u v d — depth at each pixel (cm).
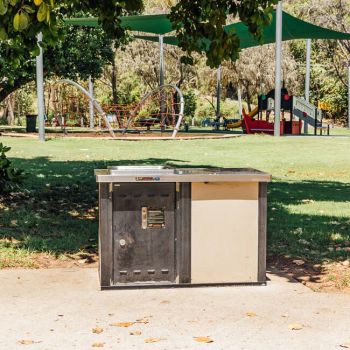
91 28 3347
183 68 5625
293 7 5231
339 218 929
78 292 542
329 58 5772
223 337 436
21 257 656
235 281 564
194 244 557
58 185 1230
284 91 3728
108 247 547
